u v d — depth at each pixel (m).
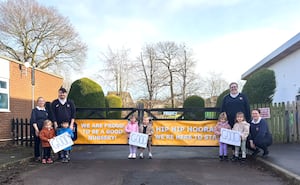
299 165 8.34
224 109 10.50
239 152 10.46
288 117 13.51
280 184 6.95
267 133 9.86
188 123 11.23
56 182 7.36
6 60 15.20
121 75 44.59
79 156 11.26
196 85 47.38
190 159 10.38
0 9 35.69
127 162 9.86
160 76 46.62
